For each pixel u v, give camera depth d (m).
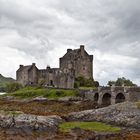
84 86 162.50
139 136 60.34
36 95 137.12
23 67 198.00
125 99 112.12
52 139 60.91
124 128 69.88
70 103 117.56
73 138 61.38
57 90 137.50
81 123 76.25
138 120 73.00
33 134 64.81
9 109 98.25
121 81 167.38
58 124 74.12
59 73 169.50
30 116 72.38
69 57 172.62
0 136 61.88
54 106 112.88
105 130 67.56
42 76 183.38
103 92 119.81
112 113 80.31
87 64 175.50
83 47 175.62
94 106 112.25
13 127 68.38
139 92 109.69
